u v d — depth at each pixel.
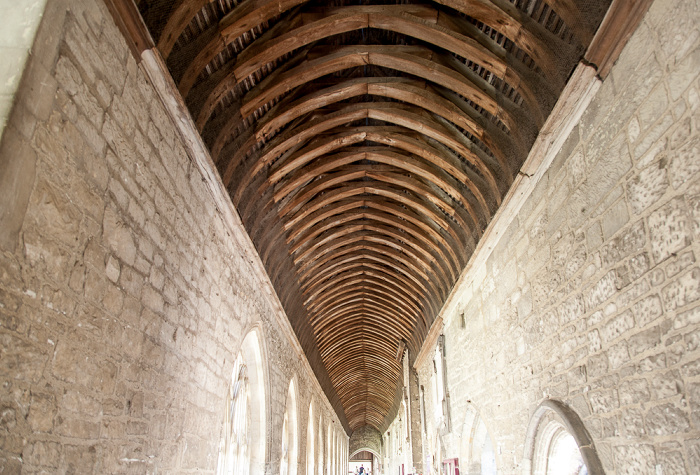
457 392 9.53
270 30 5.11
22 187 2.41
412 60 5.60
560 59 4.45
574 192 4.51
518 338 5.99
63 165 2.75
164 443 4.11
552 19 4.43
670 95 3.16
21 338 2.39
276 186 7.39
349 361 22.23
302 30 5.04
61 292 2.72
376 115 6.71
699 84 2.88
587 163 4.27
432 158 7.12
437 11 5.10
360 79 6.23
